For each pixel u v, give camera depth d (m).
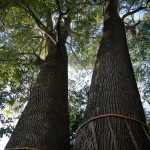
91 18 10.69
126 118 4.75
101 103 5.18
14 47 10.33
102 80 5.77
